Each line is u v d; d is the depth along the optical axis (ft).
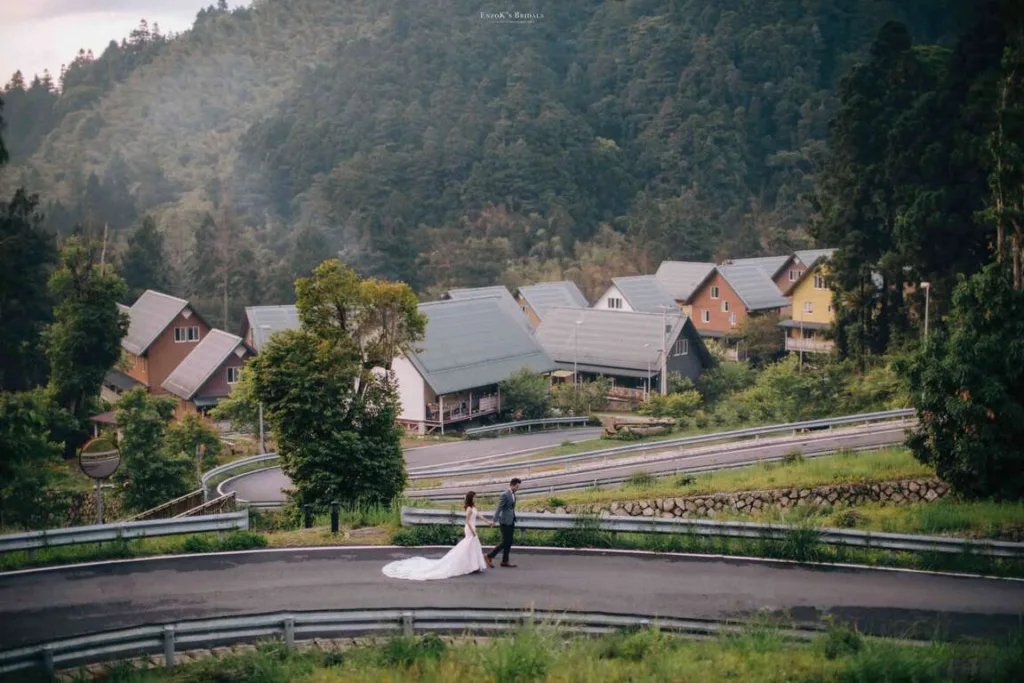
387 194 429.79
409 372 207.21
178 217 462.60
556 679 47.29
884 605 61.52
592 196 450.71
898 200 192.54
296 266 359.87
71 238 199.21
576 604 59.31
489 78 543.80
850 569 68.90
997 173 136.15
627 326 256.32
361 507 91.91
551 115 469.98
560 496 107.86
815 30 567.59
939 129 185.68
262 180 501.15
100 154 639.76
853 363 202.28
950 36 569.23
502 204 420.77
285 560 67.10
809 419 181.98
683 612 58.59
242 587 60.90
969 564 69.77
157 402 181.27
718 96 518.37
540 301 313.12
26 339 209.36
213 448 156.97
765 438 147.13
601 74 563.07
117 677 47.26
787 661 50.37
